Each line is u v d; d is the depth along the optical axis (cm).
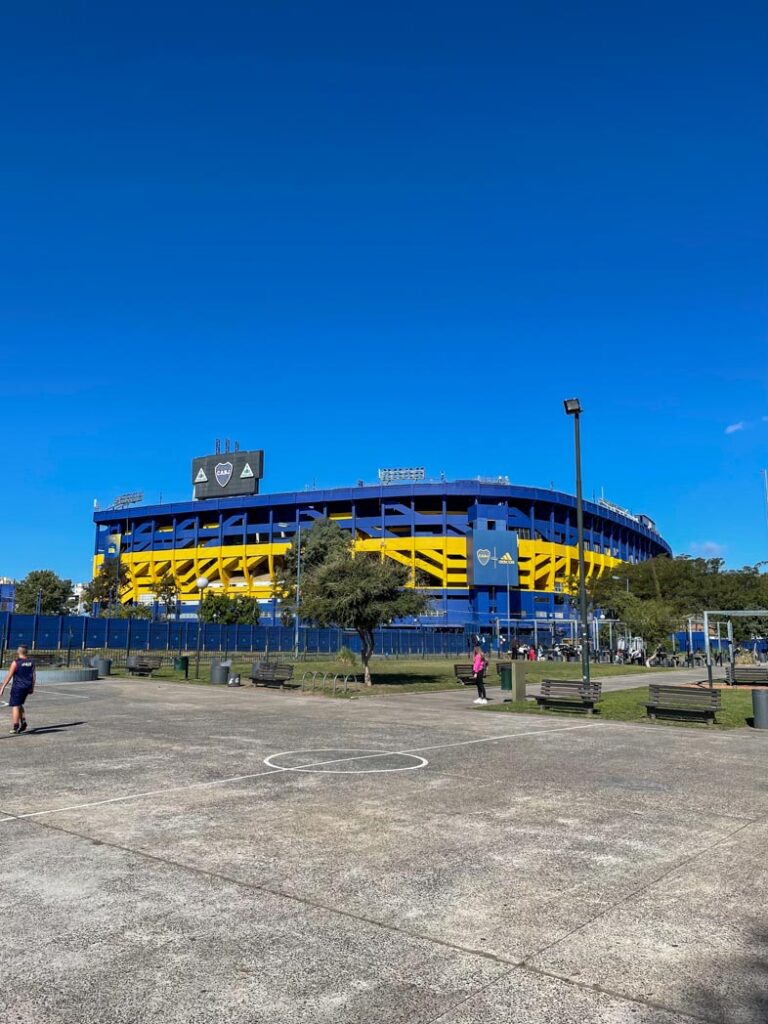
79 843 666
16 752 1188
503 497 11538
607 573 9581
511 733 1501
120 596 13762
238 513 13138
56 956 436
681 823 758
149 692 2512
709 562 8912
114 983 404
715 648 6769
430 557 11381
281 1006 381
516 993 396
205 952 443
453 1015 374
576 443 2341
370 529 12025
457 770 1052
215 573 12888
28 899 527
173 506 13538
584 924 491
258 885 560
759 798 884
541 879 580
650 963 434
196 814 773
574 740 1403
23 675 1440
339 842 676
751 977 416
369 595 2777
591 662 5916
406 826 733
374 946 454
